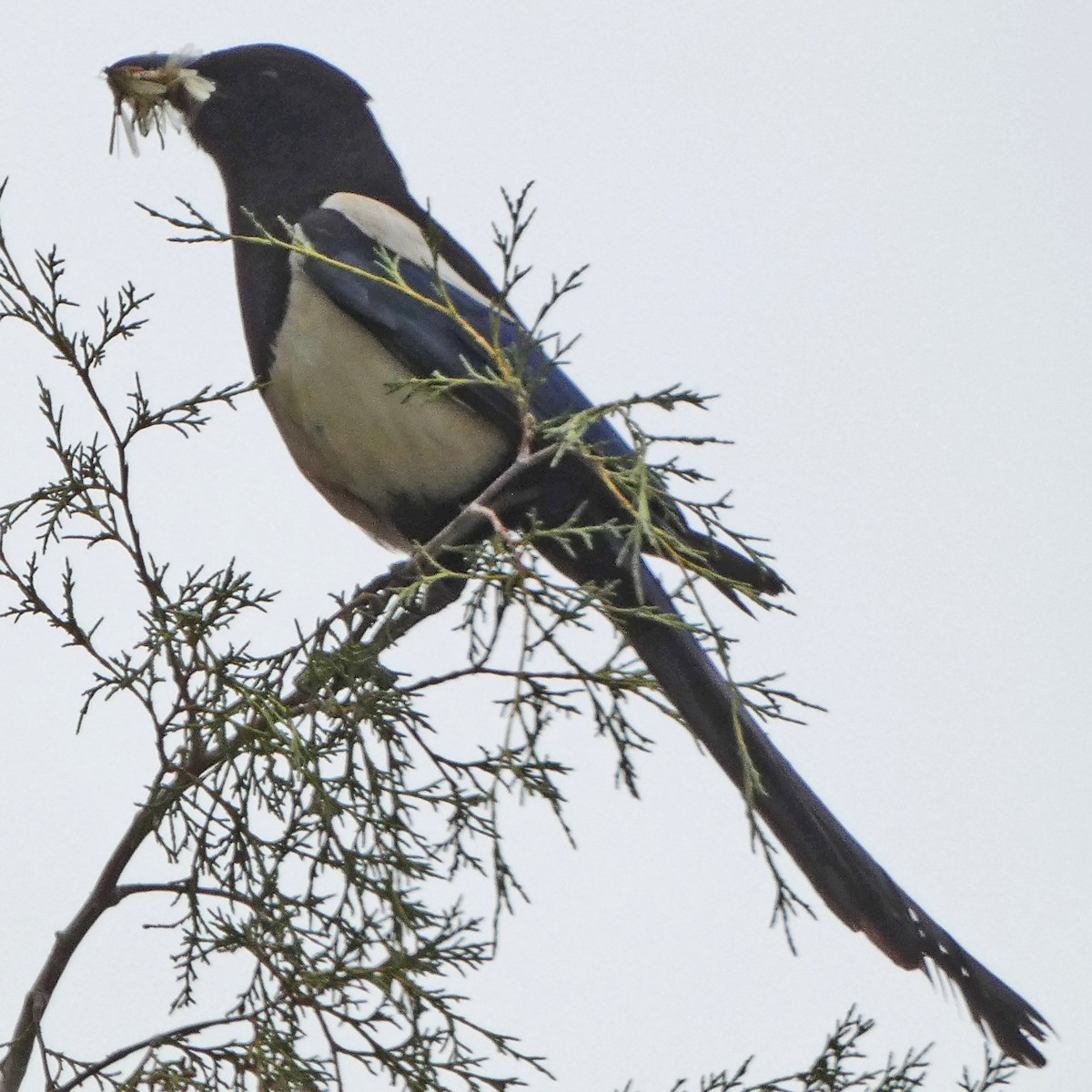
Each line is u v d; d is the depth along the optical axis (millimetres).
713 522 6785
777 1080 6828
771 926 6008
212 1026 6449
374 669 7156
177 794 6625
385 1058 6328
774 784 8945
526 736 6680
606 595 6883
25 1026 6453
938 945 8500
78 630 6730
